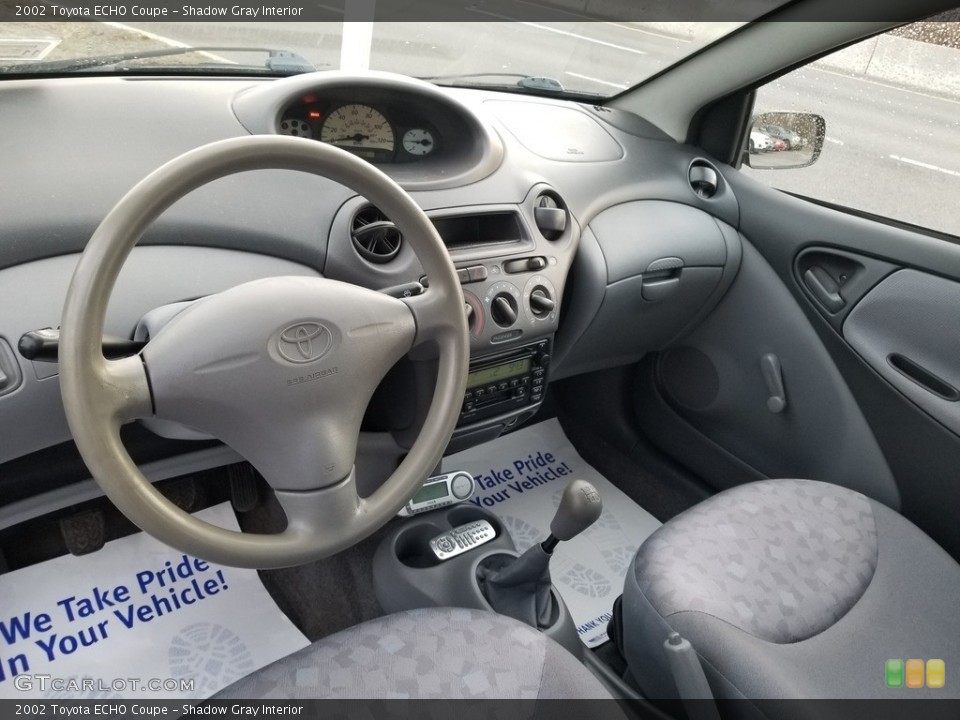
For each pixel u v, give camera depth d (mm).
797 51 1395
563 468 1910
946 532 1369
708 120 1673
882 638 996
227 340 710
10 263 898
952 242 1342
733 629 970
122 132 1044
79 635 1310
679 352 1778
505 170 1345
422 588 1306
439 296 870
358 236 1104
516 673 840
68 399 649
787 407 1580
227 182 1060
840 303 1468
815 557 1105
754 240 1607
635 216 1480
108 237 653
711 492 1791
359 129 1301
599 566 1658
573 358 1552
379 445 1271
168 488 1491
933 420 1341
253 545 756
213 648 1332
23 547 1408
